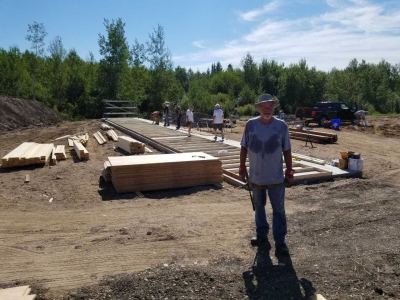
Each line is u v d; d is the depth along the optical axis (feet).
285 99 208.54
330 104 99.50
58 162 41.70
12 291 13.69
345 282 14.02
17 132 74.74
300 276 14.52
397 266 15.21
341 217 21.90
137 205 26.73
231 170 35.78
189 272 14.71
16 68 141.08
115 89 148.05
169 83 161.99
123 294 13.38
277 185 16.85
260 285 13.84
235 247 17.98
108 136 61.77
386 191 29.04
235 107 184.14
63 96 149.18
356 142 68.64
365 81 230.48
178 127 74.33
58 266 16.33
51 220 23.30
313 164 38.29
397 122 105.29
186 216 23.58
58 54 154.40
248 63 220.02
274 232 16.99
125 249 18.07
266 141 16.63
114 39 145.48
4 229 21.59
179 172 31.45
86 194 29.60
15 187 31.45
